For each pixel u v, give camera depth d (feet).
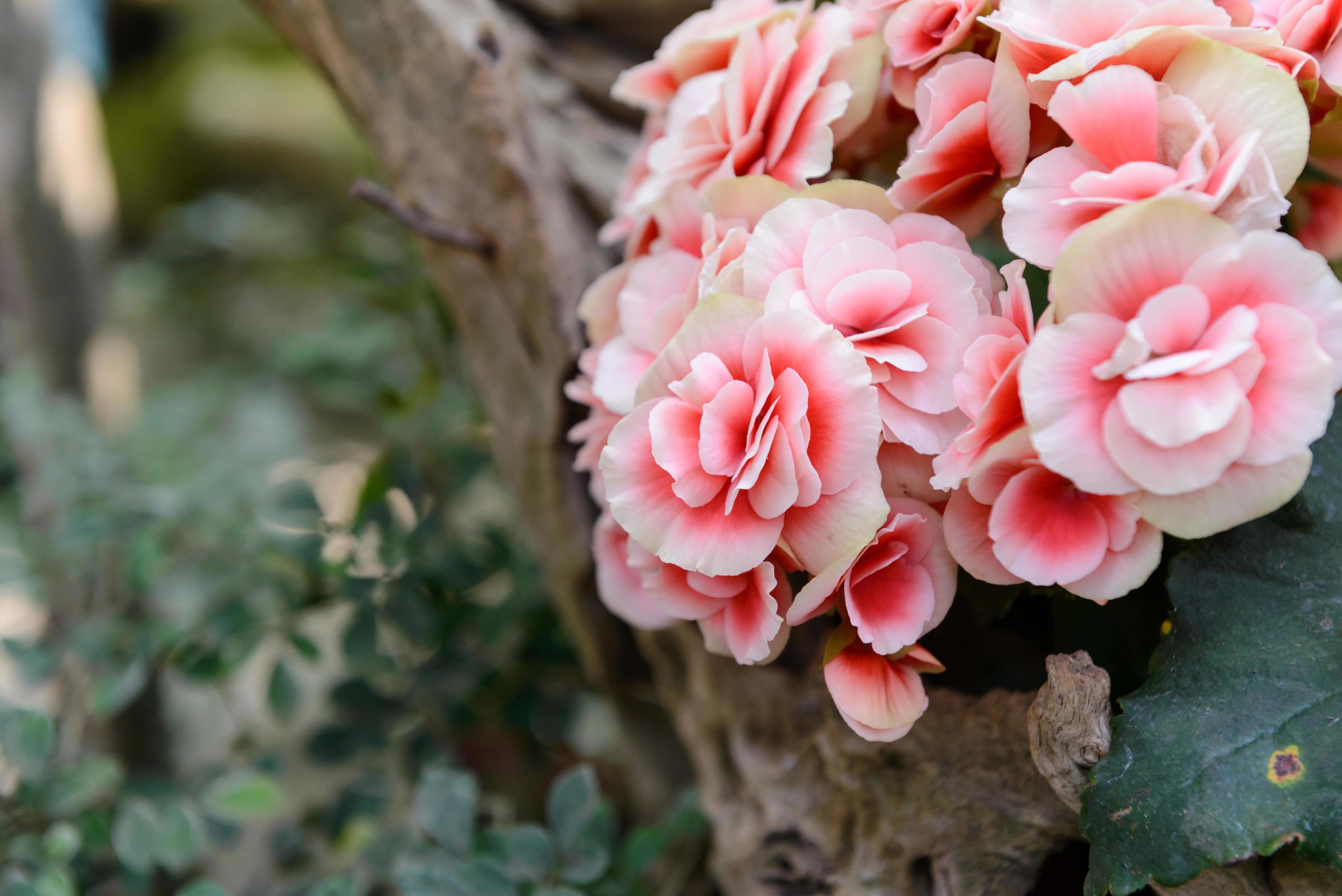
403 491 2.44
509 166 1.88
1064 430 1.31
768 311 1.40
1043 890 1.67
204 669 2.35
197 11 7.73
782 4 1.81
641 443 1.41
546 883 1.91
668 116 1.71
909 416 1.40
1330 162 1.48
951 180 1.48
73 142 3.18
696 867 2.31
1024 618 1.64
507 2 2.32
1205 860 1.32
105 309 3.31
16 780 2.00
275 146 7.14
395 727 2.57
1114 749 1.39
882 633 1.42
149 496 2.56
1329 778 1.32
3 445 3.16
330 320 3.00
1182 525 1.32
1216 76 1.34
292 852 2.42
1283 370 1.29
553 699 2.55
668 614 1.51
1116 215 1.30
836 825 1.72
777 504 1.37
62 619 2.81
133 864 1.98
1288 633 1.39
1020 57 1.41
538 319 1.92
